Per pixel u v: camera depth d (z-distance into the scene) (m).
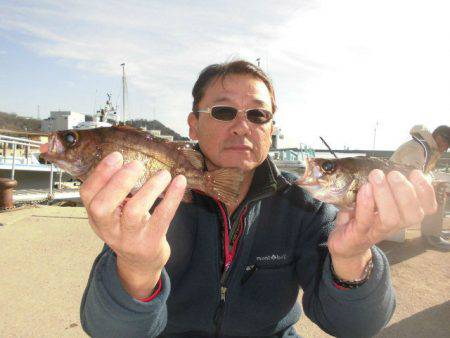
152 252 0.40
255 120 0.58
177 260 0.56
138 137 0.51
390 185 0.41
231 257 0.57
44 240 1.53
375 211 0.43
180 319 0.55
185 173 0.52
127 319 0.43
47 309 0.97
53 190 3.34
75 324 0.90
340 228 0.48
